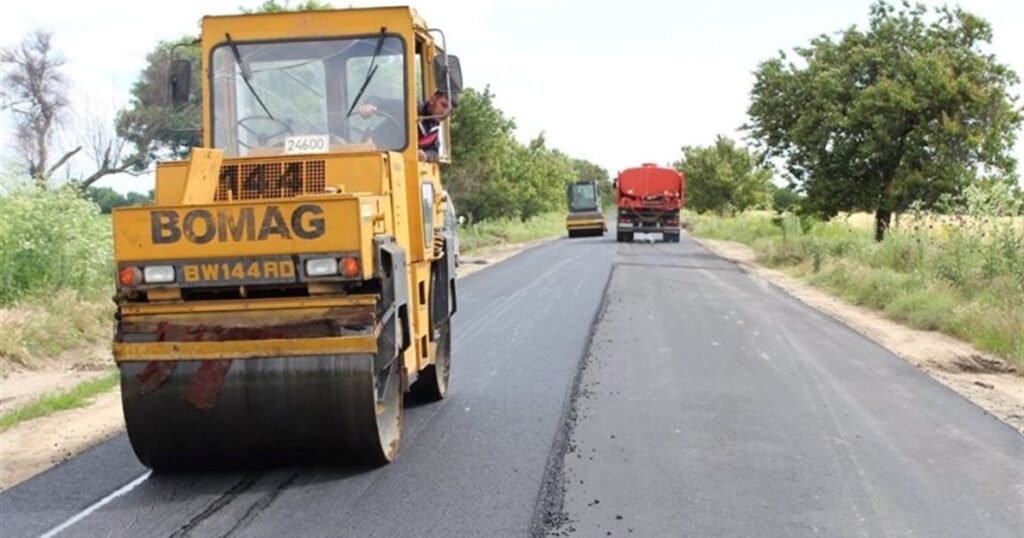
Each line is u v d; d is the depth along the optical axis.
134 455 8.00
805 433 8.50
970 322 14.73
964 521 6.29
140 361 6.93
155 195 7.50
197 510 6.56
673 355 12.46
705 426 8.73
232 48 8.76
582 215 53.62
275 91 8.73
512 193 46.31
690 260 31.83
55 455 8.18
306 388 6.88
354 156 7.54
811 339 13.95
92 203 17.83
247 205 6.83
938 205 25.88
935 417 9.12
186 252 6.86
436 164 9.55
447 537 5.96
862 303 19.22
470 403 9.77
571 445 8.09
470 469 7.42
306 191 7.50
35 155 32.59
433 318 9.53
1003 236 18.89
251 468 7.51
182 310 6.93
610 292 20.31
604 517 6.33
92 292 16.61
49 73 32.97
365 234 6.89
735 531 6.08
